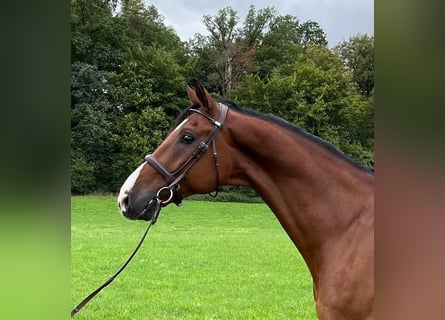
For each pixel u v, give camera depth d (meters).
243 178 2.70
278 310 6.45
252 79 30.58
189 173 2.65
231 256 11.12
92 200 24.20
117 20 31.41
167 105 29.92
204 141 2.65
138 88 29.16
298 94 29.16
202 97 2.68
